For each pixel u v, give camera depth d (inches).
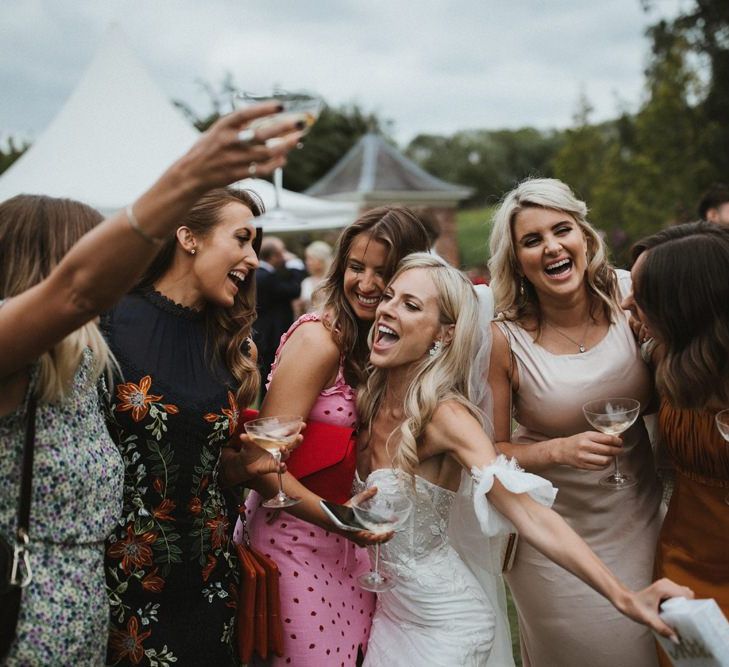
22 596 68.5
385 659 99.1
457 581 99.0
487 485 88.1
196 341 92.7
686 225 100.7
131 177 323.0
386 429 103.3
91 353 76.8
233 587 94.3
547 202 109.8
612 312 114.8
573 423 114.8
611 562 115.0
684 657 76.0
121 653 84.5
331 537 103.5
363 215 110.0
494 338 115.7
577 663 116.2
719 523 96.2
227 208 91.8
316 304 110.2
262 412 102.9
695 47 808.9
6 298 73.9
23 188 313.9
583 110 1020.5
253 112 55.9
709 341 92.7
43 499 70.3
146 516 85.4
